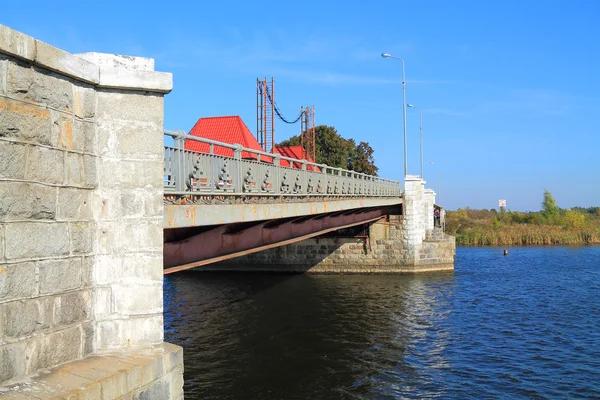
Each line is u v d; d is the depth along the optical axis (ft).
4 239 16.11
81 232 19.30
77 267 19.10
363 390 44.62
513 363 52.31
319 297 90.84
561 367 50.98
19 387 16.06
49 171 17.85
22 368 16.72
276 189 48.55
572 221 253.03
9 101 16.30
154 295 20.88
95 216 20.06
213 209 34.50
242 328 67.56
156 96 21.31
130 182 20.61
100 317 20.08
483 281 109.81
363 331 65.82
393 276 118.11
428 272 122.52
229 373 49.01
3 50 15.83
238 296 92.63
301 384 46.09
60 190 18.34
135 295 20.52
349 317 74.28
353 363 52.29
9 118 16.28
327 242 123.85
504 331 65.87
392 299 88.58
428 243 123.24
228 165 37.78
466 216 311.68
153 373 19.30
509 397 43.14
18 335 16.57
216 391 44.19
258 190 43.68
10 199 16.31
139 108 20.93
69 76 18.69
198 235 40.40
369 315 75.61
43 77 17.65
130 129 20.74
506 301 86.63
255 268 125.70
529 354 55.52
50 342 17.84
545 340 61.36
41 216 17.52
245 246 48.39
